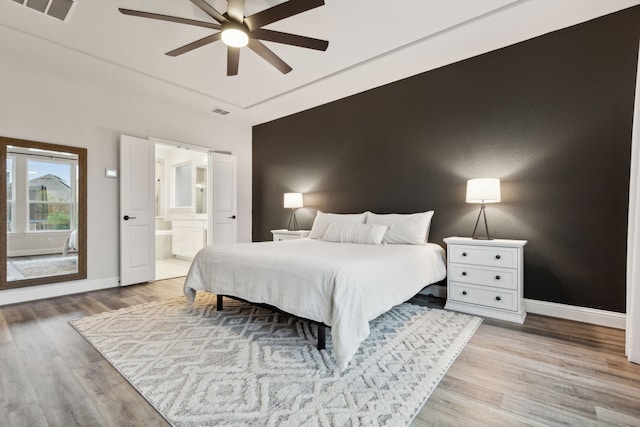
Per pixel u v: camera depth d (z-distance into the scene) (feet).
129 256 12.19
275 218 16.65
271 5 7.63
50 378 5.26
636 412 4.38
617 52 7.77
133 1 7.30
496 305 8.36
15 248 9.81
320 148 14.43
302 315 6.23
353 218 11.89
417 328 7.58
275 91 12.76
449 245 9.20
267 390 4.90
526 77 9.04
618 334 7.27
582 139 8.21
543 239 8.76
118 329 7.48
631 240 6.46
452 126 10.43
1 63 9.57
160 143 13.50
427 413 4.38
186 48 7.80
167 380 5.19
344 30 8.55
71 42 9.02
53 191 10.61
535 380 5.24
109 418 4.25
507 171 9.35
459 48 9.50
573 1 7.38
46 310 9.02
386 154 12.11
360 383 5.11
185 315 8.55
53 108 10.55
